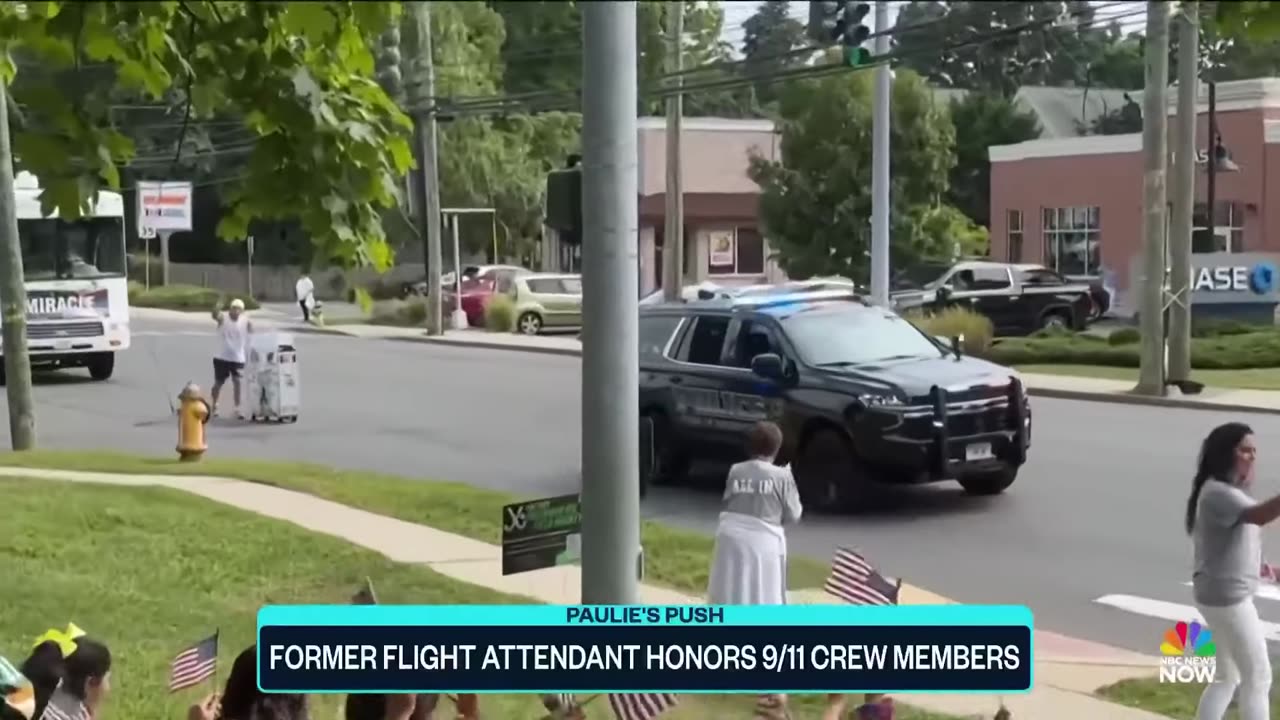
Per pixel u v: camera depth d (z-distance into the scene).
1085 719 7.95
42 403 25.44
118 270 29.30
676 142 37.81
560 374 30.28
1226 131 40.75
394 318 46.97
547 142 59.41
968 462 14.46
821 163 42.50
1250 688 7.19
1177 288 24.84
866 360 15.23
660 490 16.28
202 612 10.38
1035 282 36.72
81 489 14.81
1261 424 21.12
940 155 43.22
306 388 27.70
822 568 11.68
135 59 6.14
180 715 7.98
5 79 6.40
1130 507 14.66
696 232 54.22
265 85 5.88
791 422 14.88
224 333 23.45
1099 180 44.03
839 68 22.38
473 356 35.53
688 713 7.69
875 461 14.26
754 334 15.59
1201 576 7.21
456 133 56.50
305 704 6.04
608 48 6.37
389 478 16.22
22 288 18.48
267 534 12.86
